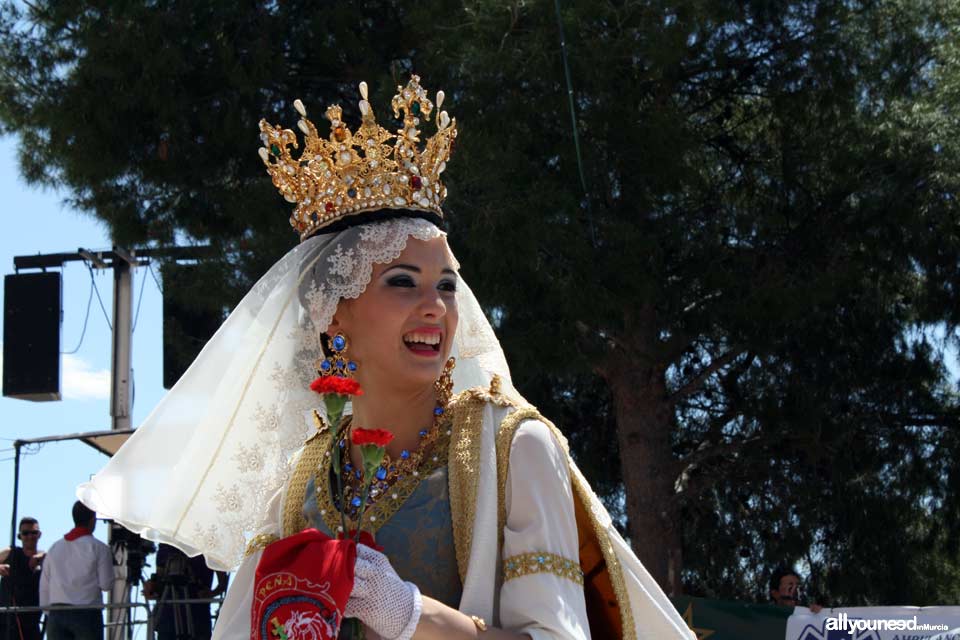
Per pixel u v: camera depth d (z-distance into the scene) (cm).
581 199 1140
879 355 1345
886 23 1284
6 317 1506
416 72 1231
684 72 1267
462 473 264
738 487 1450
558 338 1102
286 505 288
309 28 1221
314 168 289
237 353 288
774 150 1303
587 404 1525
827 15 1252
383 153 286
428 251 278
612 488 1523
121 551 1149
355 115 1241
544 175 1138
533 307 1108
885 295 1311
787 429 1320
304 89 1266
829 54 1245
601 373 1291
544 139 1159
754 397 1345
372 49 1229
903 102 1257
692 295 1221
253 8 1239
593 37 1158
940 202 1234
